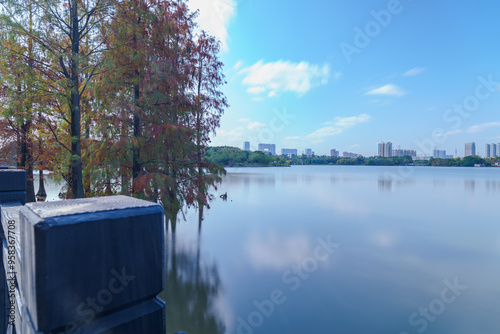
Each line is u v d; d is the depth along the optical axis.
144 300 0.62
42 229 0.47
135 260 0.59
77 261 0.51
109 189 10.17
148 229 0.62
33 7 9.28
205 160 12.44
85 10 9.95
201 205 11.35
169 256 16.08
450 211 36.94
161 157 10.73
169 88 10.95
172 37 11.55
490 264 16.86
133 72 10.59
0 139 16.75
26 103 9.66
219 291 11.80
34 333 0.48
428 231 25.38
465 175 133.88
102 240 0.55
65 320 0.50
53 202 0.61
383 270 15.54
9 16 8.96
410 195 54.97
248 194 51.78
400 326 9.91
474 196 55.12
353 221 29.05
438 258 17.95
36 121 13.59
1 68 9.59
